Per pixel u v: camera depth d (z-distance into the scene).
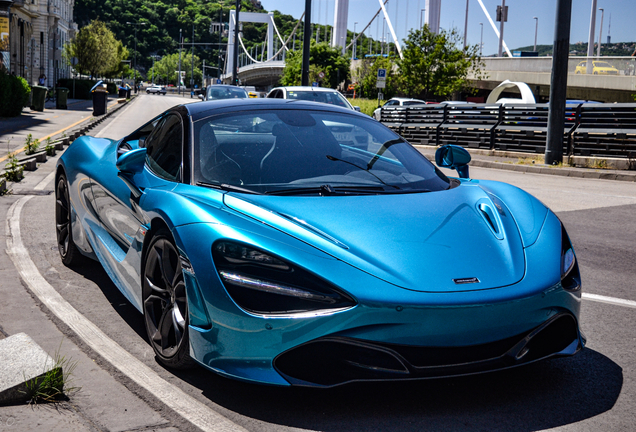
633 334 3.12
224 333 2.16
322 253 2.18
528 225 2.58
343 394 2.32
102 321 3.11
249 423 2.09
